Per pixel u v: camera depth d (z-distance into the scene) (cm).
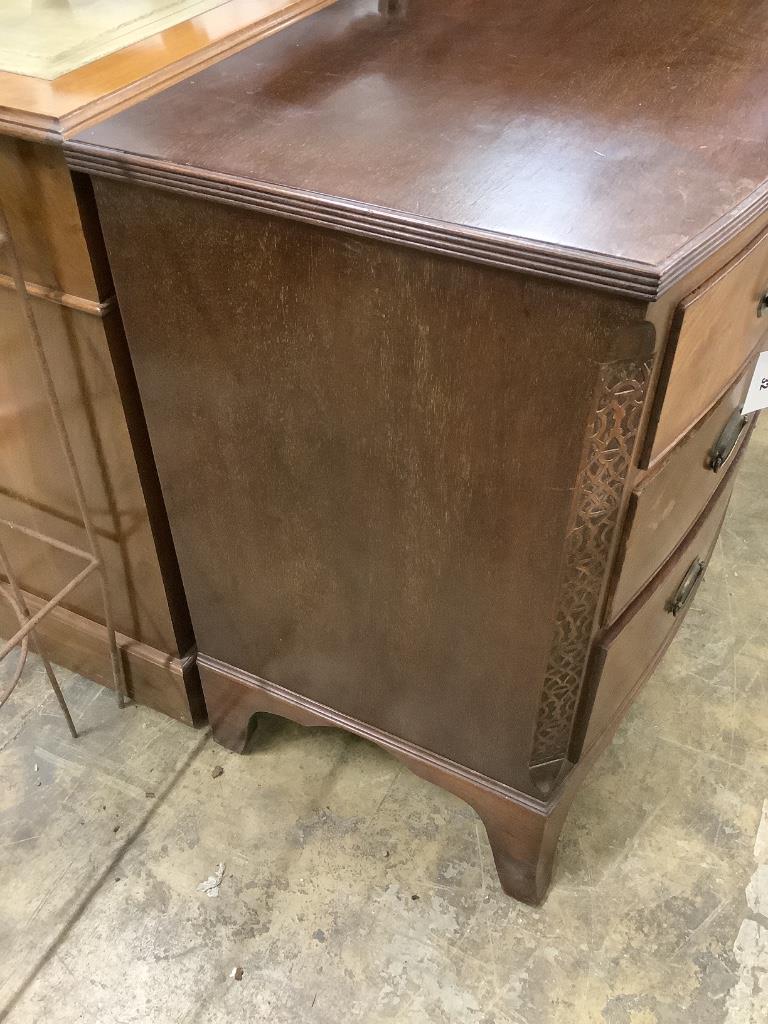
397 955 99
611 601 80
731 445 89
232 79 81
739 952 98
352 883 105
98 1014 94
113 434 93
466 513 76
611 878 105
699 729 122
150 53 84
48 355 90
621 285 55
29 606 122
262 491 87
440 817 112
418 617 87
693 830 110
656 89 80
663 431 71
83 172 73
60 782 115
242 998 95
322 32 92
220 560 98
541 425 67
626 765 118
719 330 72
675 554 95
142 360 84
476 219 60
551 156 68
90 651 121
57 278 82
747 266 72
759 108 76
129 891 104
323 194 63
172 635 112
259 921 101
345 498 82
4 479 108
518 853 98
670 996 95
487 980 96
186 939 100
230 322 76
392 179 65
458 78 82
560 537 72
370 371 71
